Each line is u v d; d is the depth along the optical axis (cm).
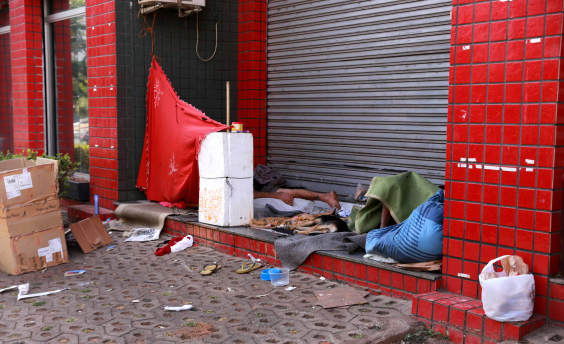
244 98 878
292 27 812
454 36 407
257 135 871
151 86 785
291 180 834
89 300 459
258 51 857
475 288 402
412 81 657
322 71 772
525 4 366
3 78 1220
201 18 845
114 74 781
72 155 955
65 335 382
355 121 730
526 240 373
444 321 384
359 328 383
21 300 464
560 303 359
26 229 555
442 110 628
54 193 581
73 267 569
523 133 371
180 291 478
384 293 455
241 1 867
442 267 424
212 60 861
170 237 688
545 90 359
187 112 710
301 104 809
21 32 1003
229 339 371
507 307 351
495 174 387
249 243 581
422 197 517
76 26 916
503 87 381
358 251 505
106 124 812
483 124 393
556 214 364
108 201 822
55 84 1001
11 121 1212
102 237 656
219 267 544
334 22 748
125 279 519
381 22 687
